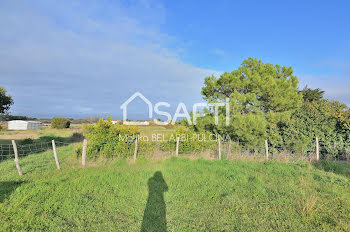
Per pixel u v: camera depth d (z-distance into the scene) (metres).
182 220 3.91
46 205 4.16
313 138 9.34
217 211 4.25
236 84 9.92
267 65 10.48
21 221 3.61
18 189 4.83
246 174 6.60
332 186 5.44
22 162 7.99
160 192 5.22
